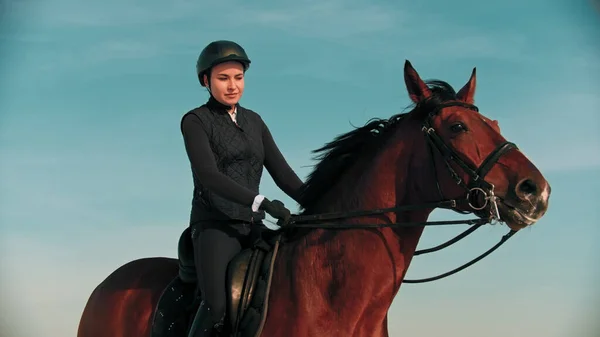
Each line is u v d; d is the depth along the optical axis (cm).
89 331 496
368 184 399
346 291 385
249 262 414
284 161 461
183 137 430
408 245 389
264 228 443
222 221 427
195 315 428
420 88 396
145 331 461
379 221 389
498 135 372
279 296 398
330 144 423
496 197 360
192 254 445
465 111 379
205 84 445
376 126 415
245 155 435
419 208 380
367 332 390
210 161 416
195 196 437
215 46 436
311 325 386
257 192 443
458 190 372
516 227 359
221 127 432
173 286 456
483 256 402
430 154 381
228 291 407
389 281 387
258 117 458
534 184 354
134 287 486
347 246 390
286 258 406
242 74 439
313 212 418
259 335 391
